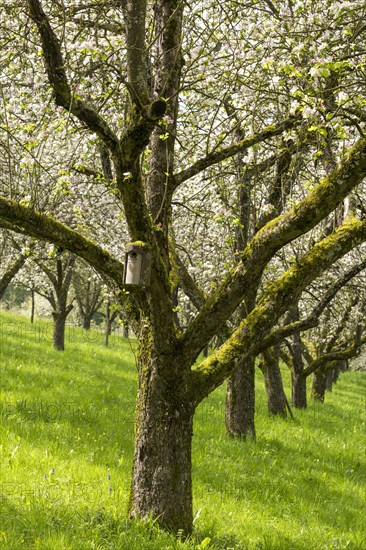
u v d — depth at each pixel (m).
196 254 16.88
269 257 7.04
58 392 15.28
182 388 7.36
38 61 8.44
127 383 19.27
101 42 7.67
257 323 7.46
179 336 7.39
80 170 9.51
